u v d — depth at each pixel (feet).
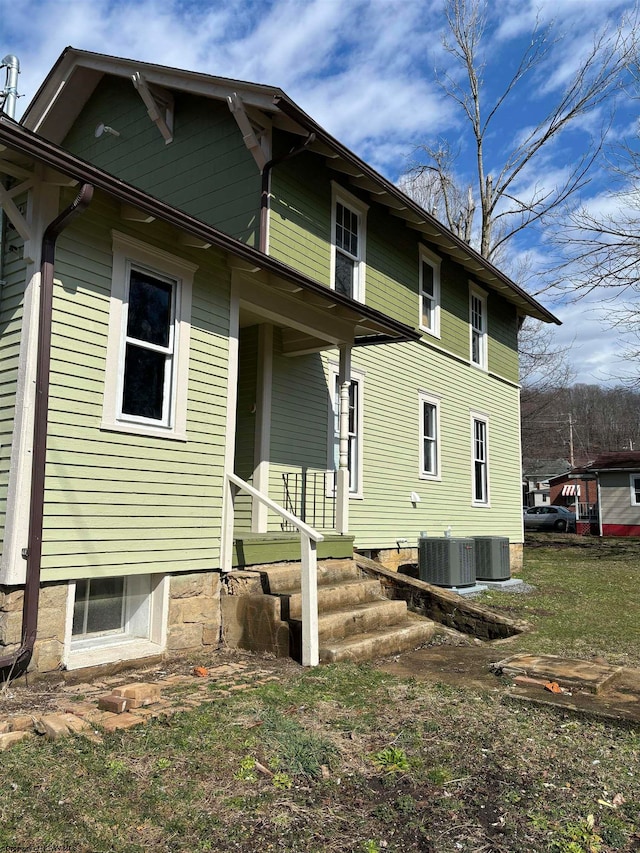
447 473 43.14
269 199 26.73
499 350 52.60
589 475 101.14
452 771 10.95
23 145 13.25
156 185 30.55
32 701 13.67
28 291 15.48
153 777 10.23
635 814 9.68
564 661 18.24
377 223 36.14
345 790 10.23
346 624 20.33
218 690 15.21
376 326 27.58
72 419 16.12
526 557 62.08
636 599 34.91
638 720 13.38
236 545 21.24
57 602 15.52
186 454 19.43
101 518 16.69
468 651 21.25
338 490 26.86
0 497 15.11
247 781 10.25
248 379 28.12
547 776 10.93
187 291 19.84
